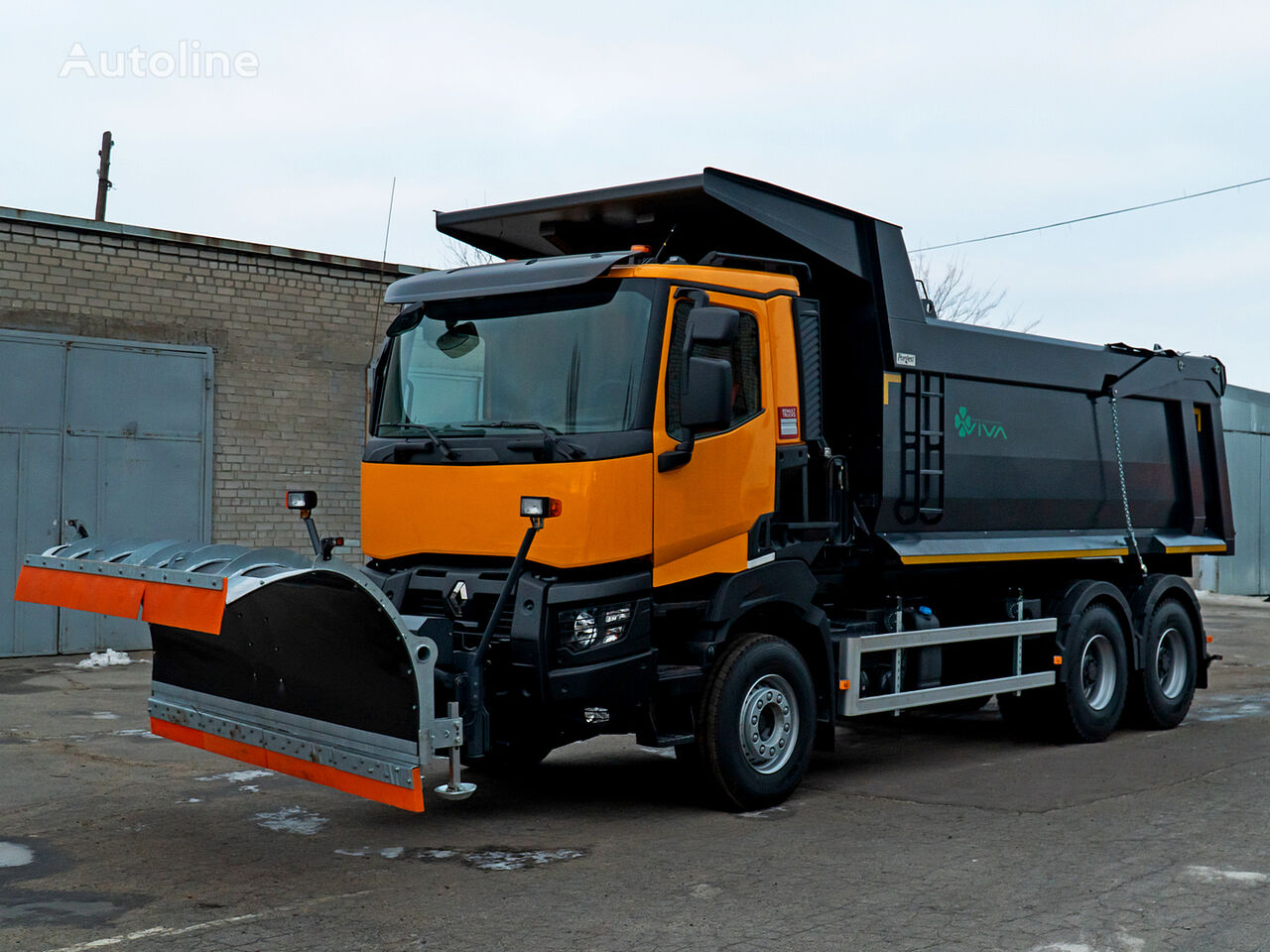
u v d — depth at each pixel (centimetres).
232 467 1404
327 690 609
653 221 816
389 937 492
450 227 871
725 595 703
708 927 504
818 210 811
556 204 810
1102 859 608
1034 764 884
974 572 949
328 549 574
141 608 576
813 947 480
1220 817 698
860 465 838
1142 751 939
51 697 1089
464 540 683
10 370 1265
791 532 762
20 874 584
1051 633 954
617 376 665
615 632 658
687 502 680
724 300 714
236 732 666
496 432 685
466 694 621
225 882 572
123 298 1330
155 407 1352
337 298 1479
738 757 709
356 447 1496
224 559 553
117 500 1327
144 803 732
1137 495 1073
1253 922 509
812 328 788
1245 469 2703
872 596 876
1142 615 1034
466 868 596
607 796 767
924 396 862
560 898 544
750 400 727
